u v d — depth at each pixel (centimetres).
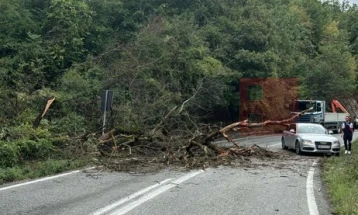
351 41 7662
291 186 1195
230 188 1138
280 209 896
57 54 2659
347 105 6191
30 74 2430
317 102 3903
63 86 2264
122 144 1725
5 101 1884
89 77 2420
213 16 3856
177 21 3147
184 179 1270
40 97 2025
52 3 2914
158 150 1742
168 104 2133
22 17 2864
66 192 1034
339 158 1908
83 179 1234
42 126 1802
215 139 1909
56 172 1355
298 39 5556
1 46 2603
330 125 4112
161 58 2588
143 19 3403
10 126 1684
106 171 1394
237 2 4069
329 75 5147
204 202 947
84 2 3145
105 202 923
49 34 2847
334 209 899
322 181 1298
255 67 3597
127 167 1462
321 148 2011
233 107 3688
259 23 3709
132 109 1973
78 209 853
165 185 1159
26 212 825
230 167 1556
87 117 2038
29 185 1123
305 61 5031
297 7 6631
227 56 3578
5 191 1035
